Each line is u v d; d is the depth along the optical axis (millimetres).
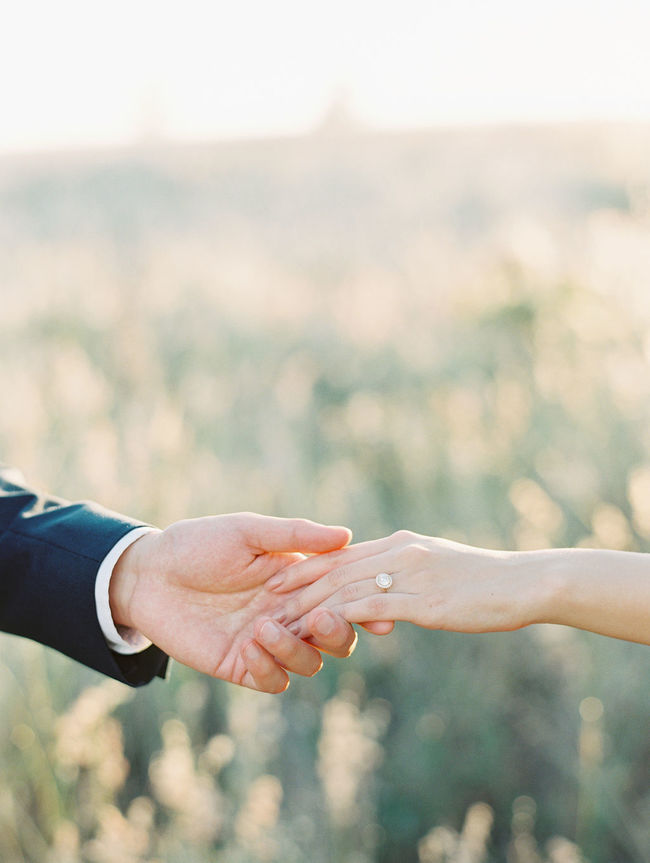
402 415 4352
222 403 4762
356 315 6465
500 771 2623
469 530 3430
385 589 1539
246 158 25516
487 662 2904
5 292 7461
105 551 1607
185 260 8734
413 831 2496
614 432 3836
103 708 2047
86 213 15461
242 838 1985
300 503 3611
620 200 11305
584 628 1446
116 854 1923
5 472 1808
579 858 2211
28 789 2285
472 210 13625
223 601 1644
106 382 5027
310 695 2777
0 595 1640
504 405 4262
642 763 2568
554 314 5211
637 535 2971
